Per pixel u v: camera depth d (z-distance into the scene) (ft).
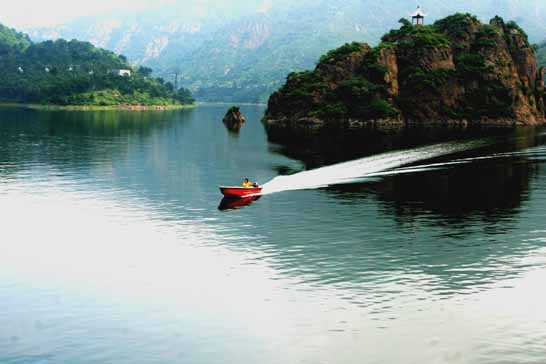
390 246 205.98
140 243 211.82
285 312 150.92
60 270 184.14
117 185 322.96
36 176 349.41
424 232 224.12
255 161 422.82
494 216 249.34
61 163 404.98
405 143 533.14
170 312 151.33
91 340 136.15
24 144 522.47
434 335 138.82
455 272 179.93
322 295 161.58
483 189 305.73
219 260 191.62
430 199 281.33
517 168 374.84
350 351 131.34
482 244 208.85
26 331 140.77
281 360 127.75
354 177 342.03
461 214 252.42
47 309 153.58
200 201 280.72
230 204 273.33
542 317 148.46
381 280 173.06
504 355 129.80
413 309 152.66
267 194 295.48
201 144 553.64
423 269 182.29
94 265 188.34
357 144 531.50
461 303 156.66
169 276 177.47
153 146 529.86
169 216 251.19
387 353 130.72
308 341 135.95
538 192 298.15
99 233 225.35
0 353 129.80
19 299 160.56
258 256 195.31
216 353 130.62
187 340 136.36
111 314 150.20
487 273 179.22
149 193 300.61
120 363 125.90
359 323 144.66
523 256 195.31
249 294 162.71
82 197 290.15
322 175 350.43
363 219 243.81
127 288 168.04
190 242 212.23
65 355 129.08
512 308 153.69
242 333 139.64
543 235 220.02
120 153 469.98
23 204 274.36
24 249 206.18
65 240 216.54
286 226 233.14
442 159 416.26
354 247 205.05
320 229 228.84
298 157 442.50
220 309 152.87
